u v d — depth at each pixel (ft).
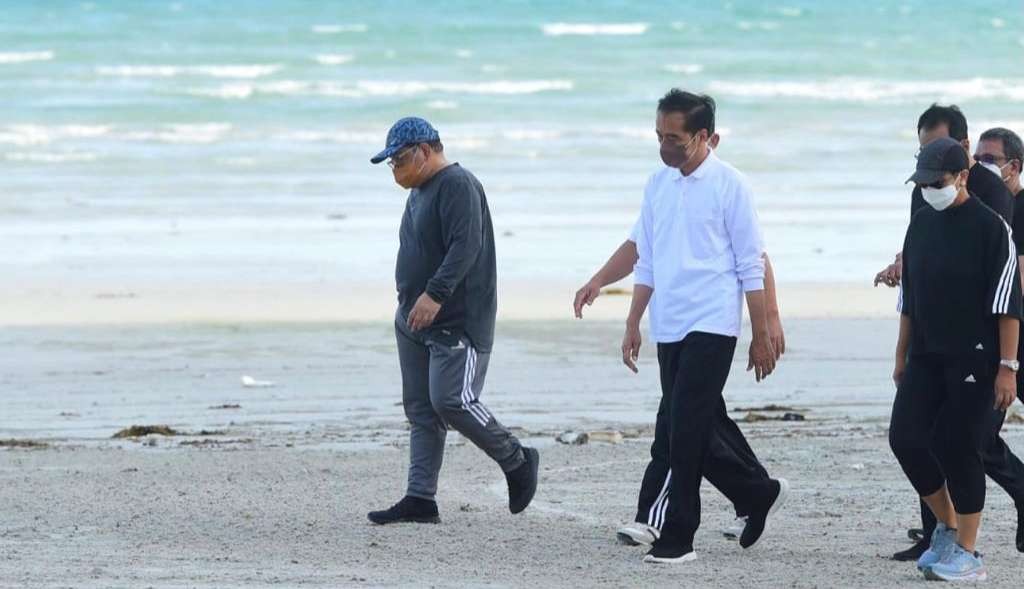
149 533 93.76
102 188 354.13
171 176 375.25
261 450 128.98
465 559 86.74
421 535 93.35
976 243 78.89
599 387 162.81
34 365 174.81
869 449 125.39
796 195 347.97
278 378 168.55
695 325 83.82
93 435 139.13
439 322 95.14
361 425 144.05
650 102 557.74
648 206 86.84
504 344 187.11
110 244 273.95
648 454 123.75
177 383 165.58
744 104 561.84
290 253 265.54
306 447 131.13
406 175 95.40
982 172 83.76
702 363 83.61
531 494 98.27
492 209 321.73
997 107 570.46
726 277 84.12
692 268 83.97
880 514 100.01
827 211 322.14
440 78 632.79
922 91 622.95
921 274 80.38
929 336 80.38
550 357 179.42
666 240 85.05
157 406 153.79
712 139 85.30
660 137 84.28
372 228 297.74
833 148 443.73
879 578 81.97
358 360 179.01
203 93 555.28
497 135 461.78
